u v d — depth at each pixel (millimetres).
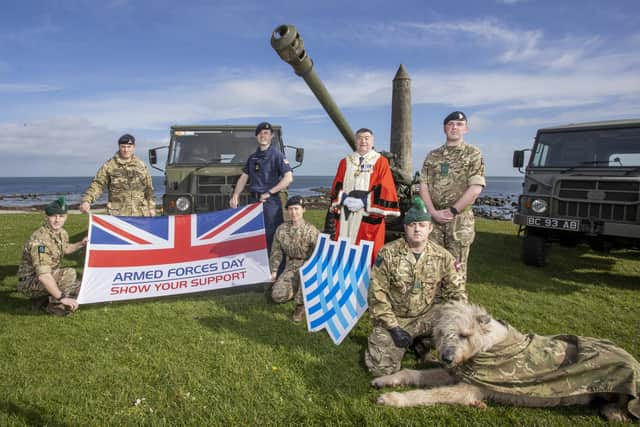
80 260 7262
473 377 2830
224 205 6734
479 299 5383
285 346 3811
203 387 3061
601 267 7387
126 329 4172
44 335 3992
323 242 4242
